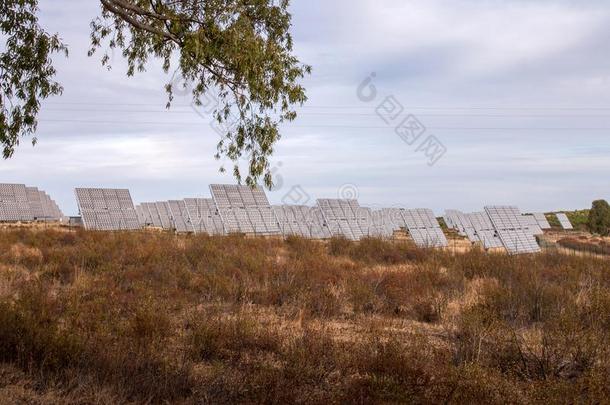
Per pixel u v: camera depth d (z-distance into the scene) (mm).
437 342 10242
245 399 7000
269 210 36781
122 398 6707
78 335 8359
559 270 21141
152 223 55562
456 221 60938
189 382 7438
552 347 8867
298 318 12109
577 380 7387
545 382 7219
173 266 17297
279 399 6941
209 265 18359
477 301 13758
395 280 16156
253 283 15617
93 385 6910
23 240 26453
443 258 24453
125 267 17312
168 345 9367
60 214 63375
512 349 9016
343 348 9133
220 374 7723
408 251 26922
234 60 9484
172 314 11805
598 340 8789
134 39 10773
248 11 9992
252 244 25984
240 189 36875
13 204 47406
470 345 9141
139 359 7703
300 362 8039
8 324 8109
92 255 18578
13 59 9102
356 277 16641
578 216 101188
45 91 9367
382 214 46375
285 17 10242
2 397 6574
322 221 39656
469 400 6855
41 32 9242
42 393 6848
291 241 28359
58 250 20594
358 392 7148
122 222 36750
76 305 10766
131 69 11016
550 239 57594
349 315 12977
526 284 15180
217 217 37812
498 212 42969
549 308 12766
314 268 18141
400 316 13438
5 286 12758
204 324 9758
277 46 10078
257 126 10430
